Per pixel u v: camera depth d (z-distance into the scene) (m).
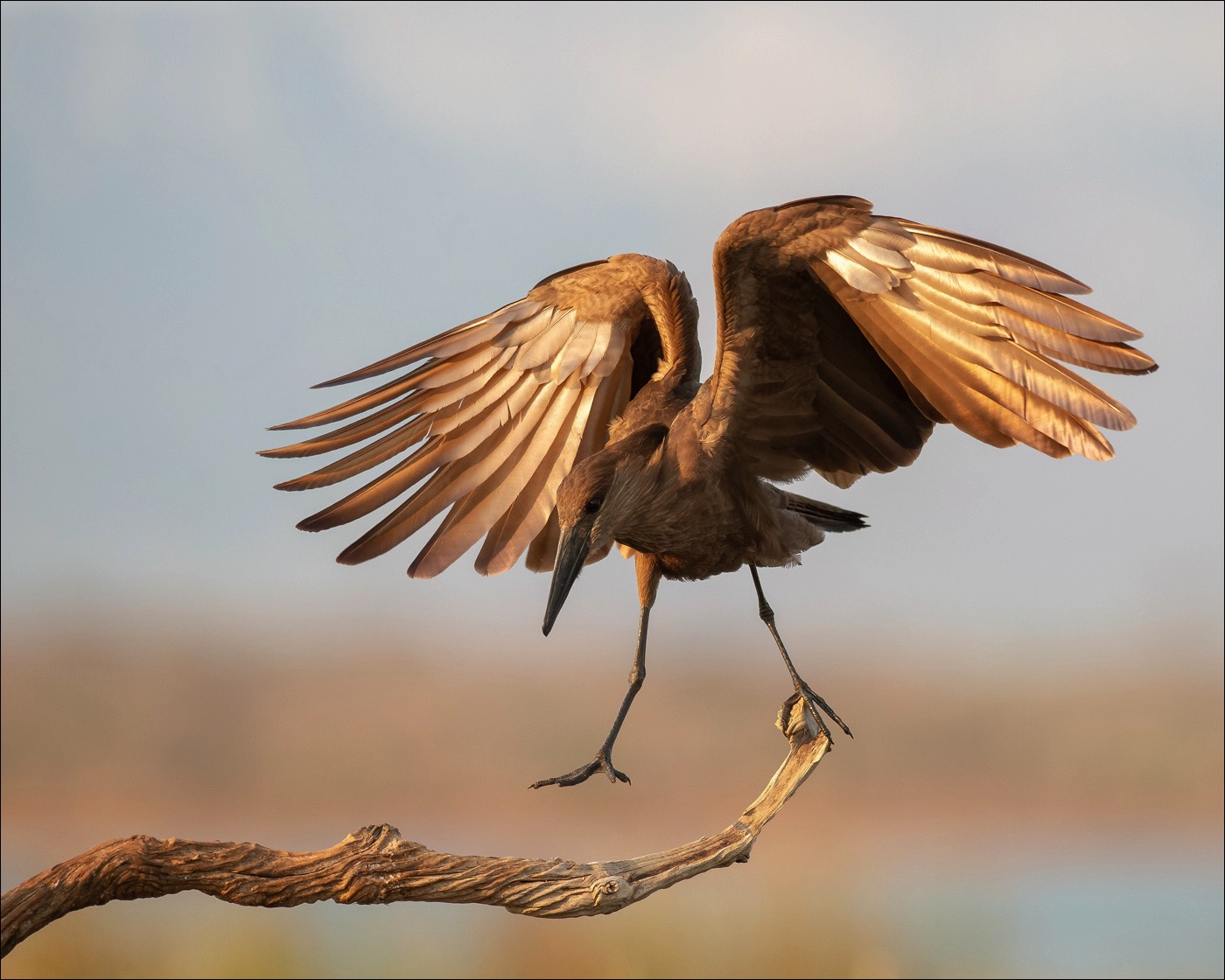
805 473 11.70
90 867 7.87
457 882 8.52
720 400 11.14
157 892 8.03
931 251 9.88
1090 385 9.29
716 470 11.34
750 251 10.30
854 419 11.44
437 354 11.40
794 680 10.88
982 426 9.72
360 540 11.16
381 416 11.23
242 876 8.17
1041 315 9.48
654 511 11.23
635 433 11.20
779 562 11.79
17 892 7.78
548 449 11.77
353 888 8.31
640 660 11.86
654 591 12.04
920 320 9.93
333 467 10.99
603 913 8.82
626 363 12.09
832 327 10.91
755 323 10.82
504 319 11.70
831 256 10.16
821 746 10.30
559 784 11.23
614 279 11.79
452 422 11.46
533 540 12.09
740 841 9.57
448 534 11.42
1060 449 9.39
